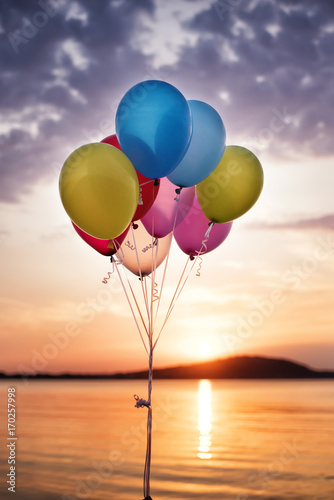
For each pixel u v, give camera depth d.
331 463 9.31
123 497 7.17
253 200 4.70
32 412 19.30
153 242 4.70
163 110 4.01
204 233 4.95
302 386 53.16
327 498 7.15
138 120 4.02
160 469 8.85
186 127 4.09
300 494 7.33
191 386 57.53
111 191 3.94
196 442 11.64
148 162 4.11
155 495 7.29
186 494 7.31
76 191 3.95
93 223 4.07
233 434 12.91
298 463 9.31
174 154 4.10
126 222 4.17
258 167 4.71
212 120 4.35
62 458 9.76
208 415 18.09
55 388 51.41
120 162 4.02
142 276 4.91
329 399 27.44
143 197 4.39
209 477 8.30
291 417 17.17
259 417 17.20
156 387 53.97
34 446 11.07
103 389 47.31
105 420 16.14
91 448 10.83
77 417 17.19
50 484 7.85
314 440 11.88
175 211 4.64
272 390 41.47
